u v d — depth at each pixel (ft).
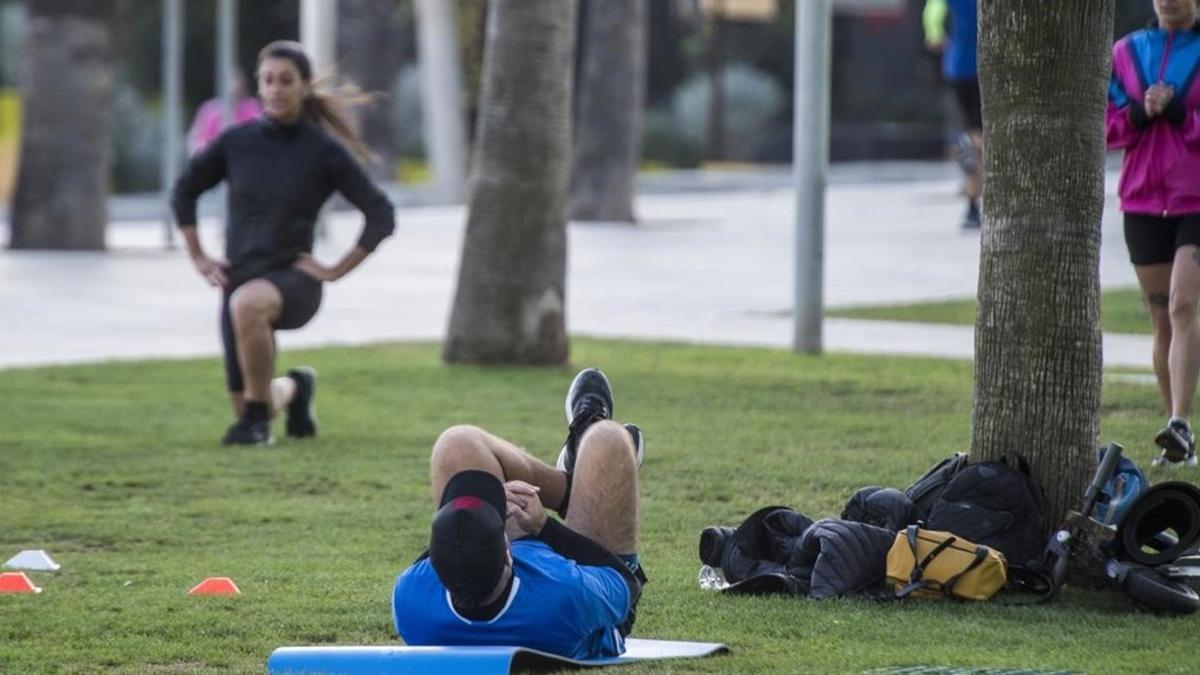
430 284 177.27
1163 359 80.48
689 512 74.08
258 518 74.59
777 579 57.77
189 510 76.28
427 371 116.57
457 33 286.87
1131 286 155.02
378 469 85.40
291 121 91.25
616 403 102.73
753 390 106.73
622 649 49.65
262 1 436.76
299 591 60.80
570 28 117.80
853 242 201.26
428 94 267.18
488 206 118.21
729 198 293.64
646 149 382.42
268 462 87.25
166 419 100.58
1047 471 59.21
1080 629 53.36
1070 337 59.16
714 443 89.35
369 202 91.50
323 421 99.50
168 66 228.43
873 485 78.38
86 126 207.92
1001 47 58.80
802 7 121.08
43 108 207.41
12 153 376.27
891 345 128.16
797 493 77.56
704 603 57.21
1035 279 59.16
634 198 245.24
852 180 319.27
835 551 57.47
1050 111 58.59
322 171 91.25
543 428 95.71
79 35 207.62
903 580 56.70
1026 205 59.11
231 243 91.91
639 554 66.64
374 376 115.14
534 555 47.21
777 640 52.34
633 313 150.82
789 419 96.27
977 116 201.67
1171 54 76.43
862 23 421.18
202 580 62.95
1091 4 58.13
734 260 193.47
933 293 159.12
